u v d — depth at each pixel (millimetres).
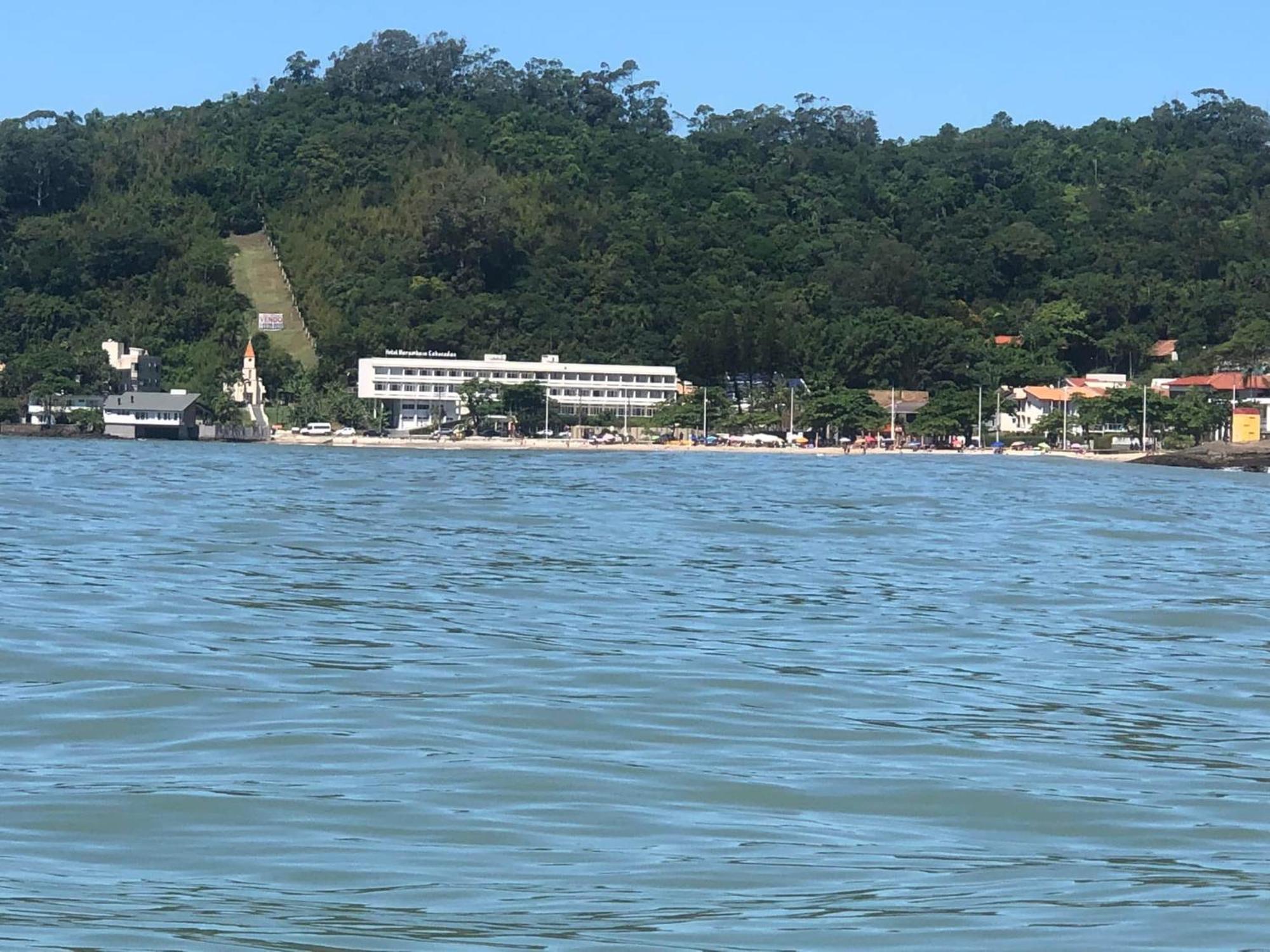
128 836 24391
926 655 44000
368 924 20953
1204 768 30891
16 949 19594
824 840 25234
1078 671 41938
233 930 20609
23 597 49969
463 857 23734
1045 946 20484
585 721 33375
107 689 35594
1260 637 48938
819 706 36062
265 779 27688
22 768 28266
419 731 31875
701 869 23562
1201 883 23359
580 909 21703
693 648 43969
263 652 41406
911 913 21828
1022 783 29266
